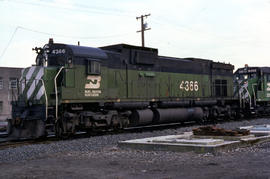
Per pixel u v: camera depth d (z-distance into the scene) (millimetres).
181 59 19625
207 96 20625
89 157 8281
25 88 13008
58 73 12516
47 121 12359
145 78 16594
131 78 15812
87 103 14016
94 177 6035
